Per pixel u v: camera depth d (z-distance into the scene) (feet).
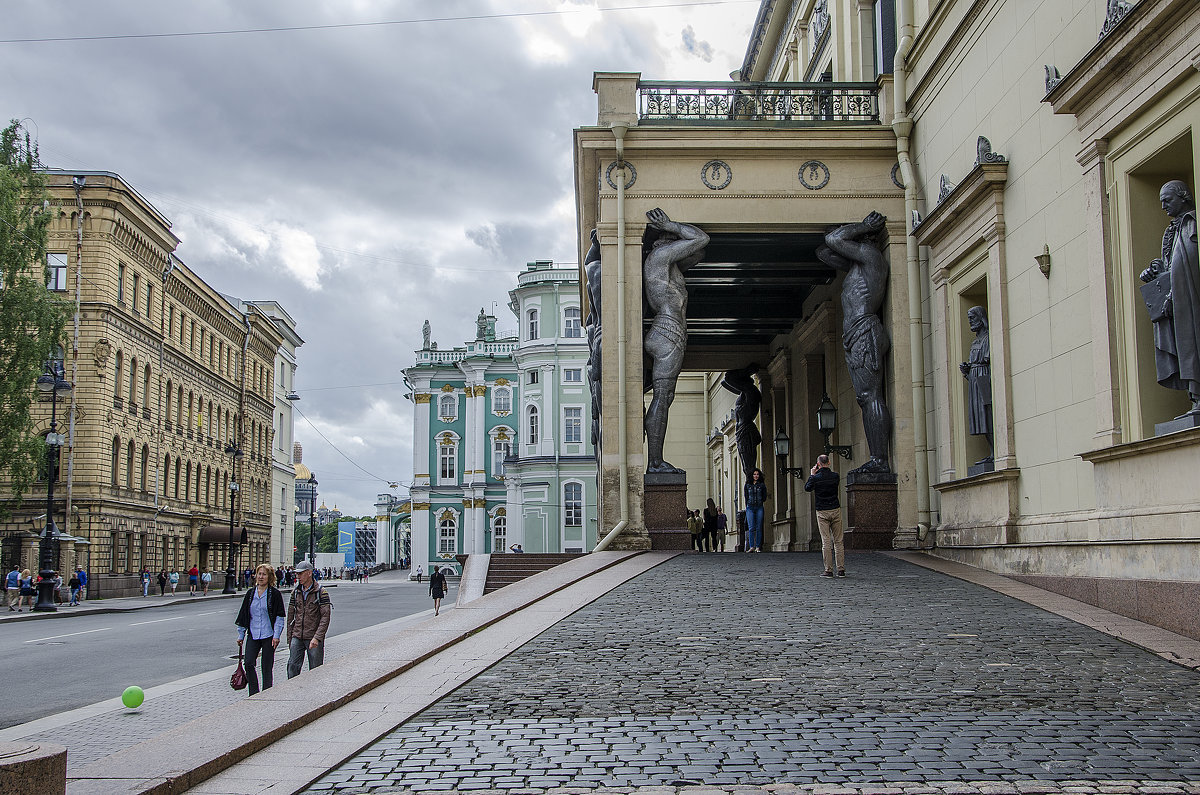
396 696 25.64
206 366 198.18
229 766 19.88
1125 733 22.08
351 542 345.31
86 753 30.83
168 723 36.55
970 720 23.15
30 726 36.11
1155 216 39.19
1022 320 48.65
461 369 280.31
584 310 91.81
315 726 22.89
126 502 157.07
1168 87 35.83
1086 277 42.52
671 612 38.24
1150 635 32.65
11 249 124.36
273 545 252.42
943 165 59.67
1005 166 50.29
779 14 104.27
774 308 90.07
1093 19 41.98
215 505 204.13
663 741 21.57
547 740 21.75
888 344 64.64
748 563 54.44
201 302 194.49
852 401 74.84
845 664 28.99
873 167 66.18
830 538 47.57
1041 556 43.98
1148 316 38.70
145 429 166.61
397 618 93.91
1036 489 47.14
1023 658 29.68
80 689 46.98
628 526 63.98
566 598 41.81
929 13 62.49
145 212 160.86
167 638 74.95
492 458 278.87
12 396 124.06
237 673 37.78
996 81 51.62
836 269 74.69
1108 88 39.52
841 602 40.06
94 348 149.59
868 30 75.05
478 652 31.04
